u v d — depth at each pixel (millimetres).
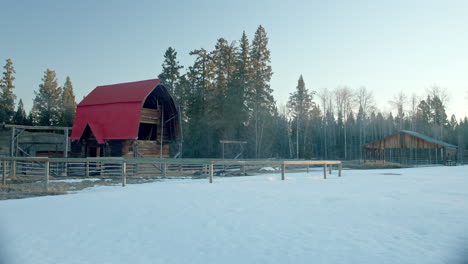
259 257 4730
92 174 26422
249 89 52219
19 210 8383
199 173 26297
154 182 18422
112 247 5262
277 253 4887
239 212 7836
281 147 70938
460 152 64250
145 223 6762
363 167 42750
